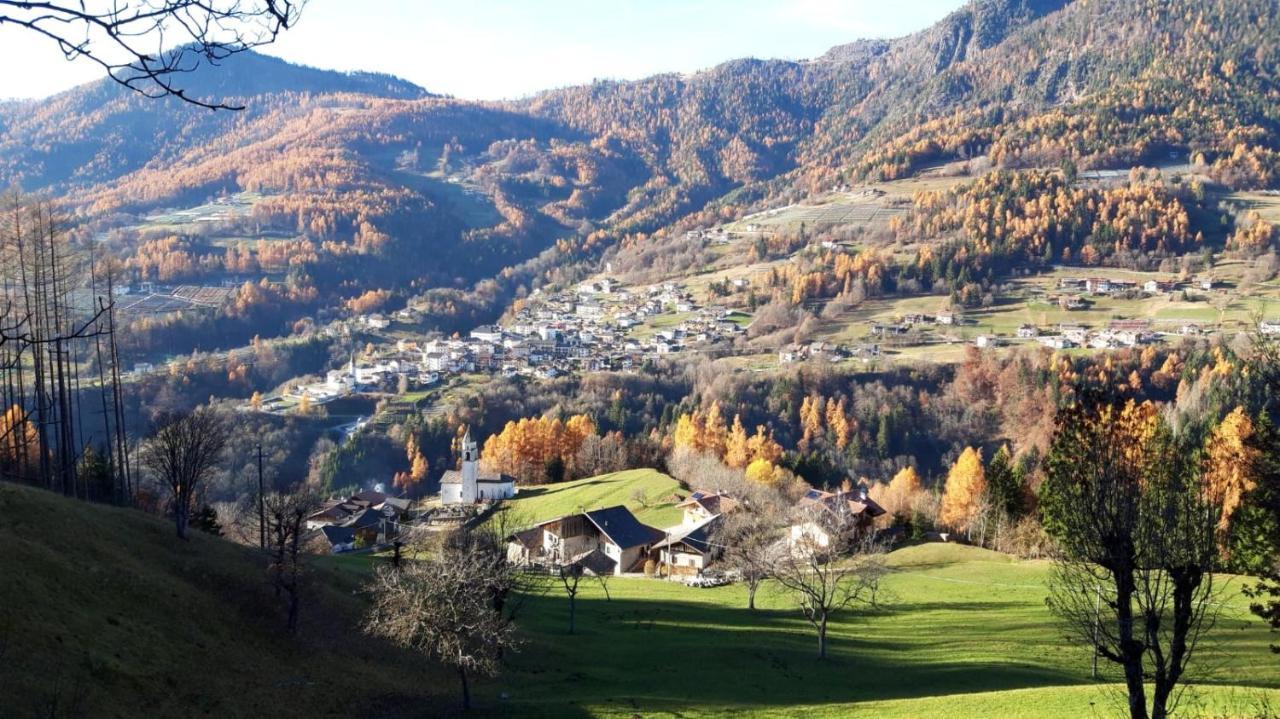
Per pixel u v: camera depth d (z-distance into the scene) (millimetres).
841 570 63062
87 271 103500
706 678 46250
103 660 34000
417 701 42344
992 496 100188
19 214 63688
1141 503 22109
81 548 42781
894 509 122875
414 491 151875
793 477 126375
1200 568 21594
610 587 78188
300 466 162250
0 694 28500
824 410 186375
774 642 55625
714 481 122000
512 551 88062
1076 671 47812
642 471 129375
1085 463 22547
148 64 6832
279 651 43719
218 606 44875
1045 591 70375
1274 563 24547
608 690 44156
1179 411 142000
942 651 53250
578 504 114500
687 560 87125
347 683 42750
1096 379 174375
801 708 39438
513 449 144250
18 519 41938
